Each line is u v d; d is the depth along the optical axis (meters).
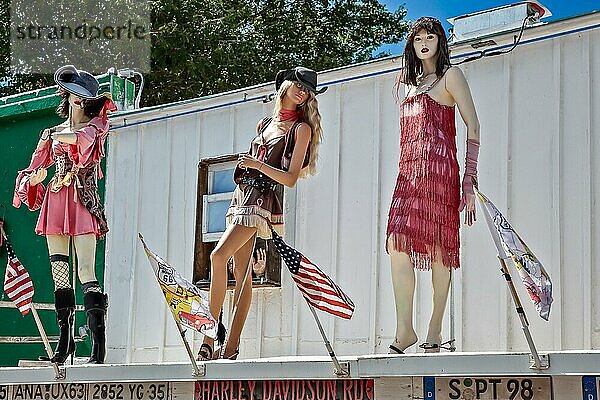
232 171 6.58
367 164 5.99
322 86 6.25
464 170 5.25
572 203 5.12
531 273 3.98
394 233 4.76
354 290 5.91
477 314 5.37
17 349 7.93
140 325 6.91
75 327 7.32
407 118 4.93
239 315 5.54
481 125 5.53
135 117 7.17
